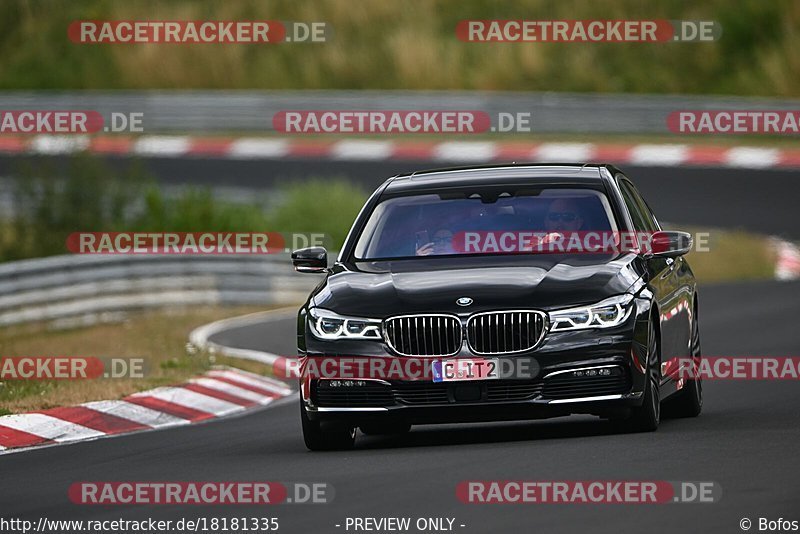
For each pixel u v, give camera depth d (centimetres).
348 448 3553
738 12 15188
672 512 2412
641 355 3356
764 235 9600
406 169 12294
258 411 4606
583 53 15238
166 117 13962
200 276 7588
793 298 7119
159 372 5231
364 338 3353
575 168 3847
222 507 2711
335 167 12444
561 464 2950
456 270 3469
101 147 13350
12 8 16888
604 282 3378
